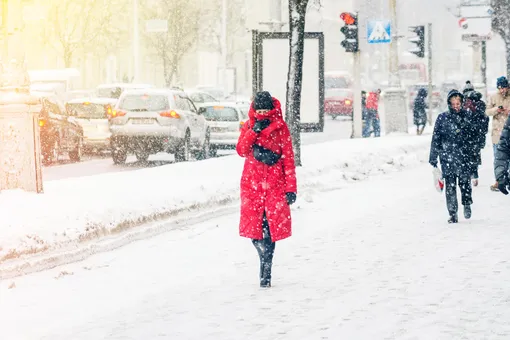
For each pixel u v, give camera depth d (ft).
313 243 58.70
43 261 51.65
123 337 36.99
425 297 42.39
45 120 127.95
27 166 68.23
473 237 59.72
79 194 69.00
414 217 69.82
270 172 45.55
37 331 38.47
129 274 50.55
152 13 307.37
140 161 132.98
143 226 63.00
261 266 46.16
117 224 60.13
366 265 50.90
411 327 37.01
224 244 59.67
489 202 77.51
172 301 43.32
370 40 158.71
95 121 142.51
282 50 147.64
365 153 113.50
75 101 144.15
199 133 132.67
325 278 47.62
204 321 39.19
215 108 142.00
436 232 62.13
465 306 40.47
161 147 122.93
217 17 349.20
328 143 133.28
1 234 51.34
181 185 77.15
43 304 43.62
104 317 40.55
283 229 45.39
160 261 54.19
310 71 148.05
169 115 123.03
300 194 83.15
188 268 51.96
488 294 42.83
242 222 45.88
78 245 55.42
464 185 66.80
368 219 69.26
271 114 45.60
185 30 307.37
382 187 91.71
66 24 256.52
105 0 291.58
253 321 38.91
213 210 72.23
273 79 147.74
